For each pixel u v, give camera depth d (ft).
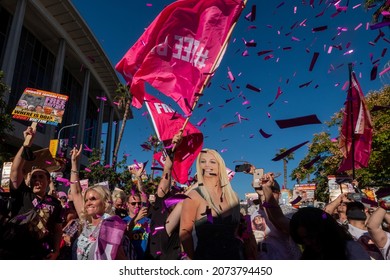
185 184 11.23
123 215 15.76
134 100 12.37
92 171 57.88
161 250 8.91
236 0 11.94
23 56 100.63
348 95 10.27
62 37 110.93
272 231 9.59
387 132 47.29
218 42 12.03
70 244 11.38
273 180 9.57
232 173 11.53
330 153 54.80
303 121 6.15
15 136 86.12
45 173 11.46
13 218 9.90
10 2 90.12
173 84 11.83
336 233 7.14
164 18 12.14
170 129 11.49
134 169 13.07
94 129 159.02
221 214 8.04
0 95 41.83
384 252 8.96
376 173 46.62
